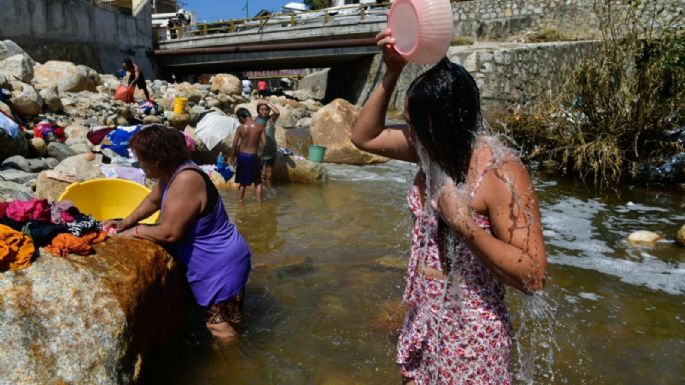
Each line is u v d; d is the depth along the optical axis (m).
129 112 11.98
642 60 9.73
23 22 17.94
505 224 2.01
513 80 16.69
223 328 3.75
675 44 9.35
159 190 3.80
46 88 10.66
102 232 3.26
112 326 2.75
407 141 2.47
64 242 2.94
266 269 5.05
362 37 23.30
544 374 3.39
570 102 10.27
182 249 3.65
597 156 9.59
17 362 2.39
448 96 2.01
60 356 2.52
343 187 9.14
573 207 7.83
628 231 6.64
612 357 3.63
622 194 8.66
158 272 3.33
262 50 22.89
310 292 4.53
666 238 6.35
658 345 3.82
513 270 1.96
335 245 5.84
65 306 2.66
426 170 2.22
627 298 4.62
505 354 2.21
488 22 22.11
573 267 5.35
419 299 2.33
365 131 2.54
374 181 9.73
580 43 19.67
